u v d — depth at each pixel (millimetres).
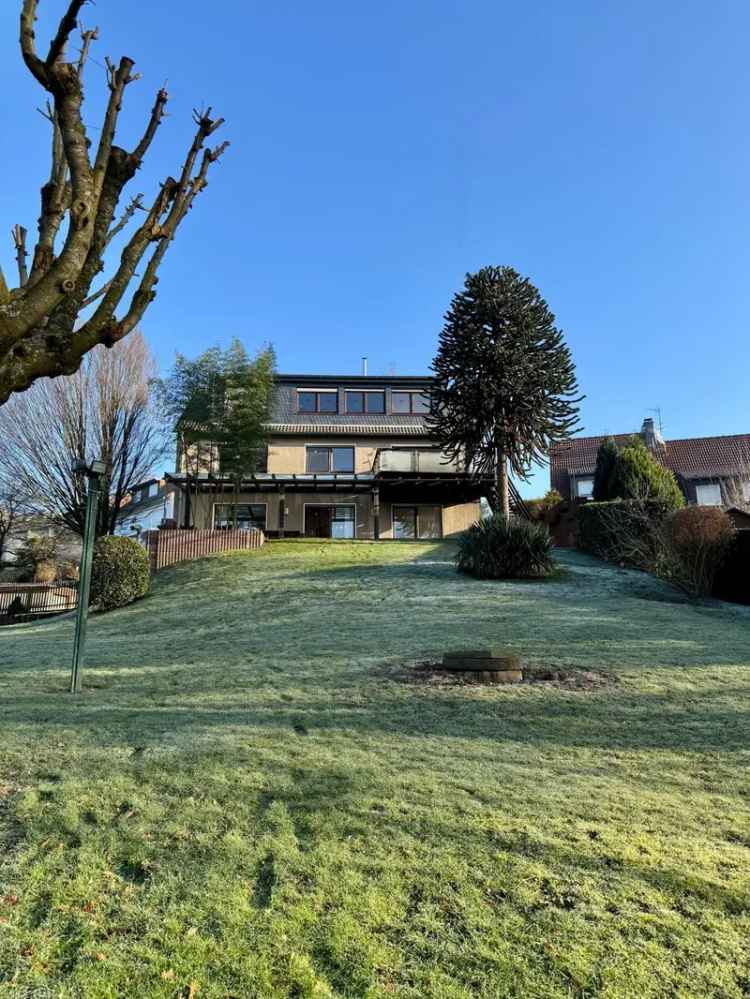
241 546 21938
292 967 2451
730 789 4027
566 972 2416
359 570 17078
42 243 3172
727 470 29734
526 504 31031
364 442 30031
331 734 5148
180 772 4270
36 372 2982
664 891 2887
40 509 23953
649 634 9484
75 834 3428
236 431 24312
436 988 2348
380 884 2957
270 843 3330
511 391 21203
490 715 5672
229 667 7973
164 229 3605
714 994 2299
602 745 4895
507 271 22734
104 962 2479
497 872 3045
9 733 5219
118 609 15578
